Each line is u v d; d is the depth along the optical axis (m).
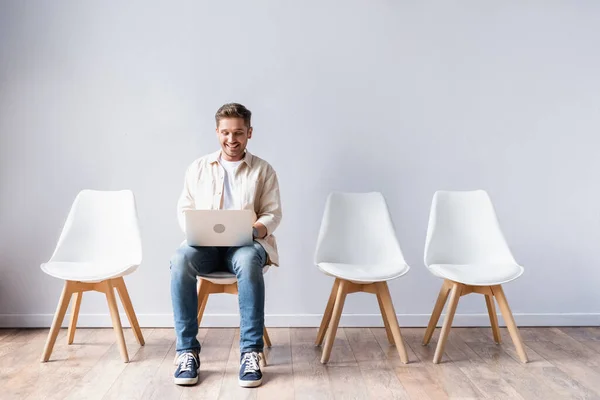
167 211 2.94
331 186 2.96
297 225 2.96
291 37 2.94
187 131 2.93
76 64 2.90
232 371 2.27
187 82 2.92
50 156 2.90
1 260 2.91
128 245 2.55
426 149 2.97
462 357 2.48
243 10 2.92
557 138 2.99
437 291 3.00
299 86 2.94
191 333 2.21
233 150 2.41
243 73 2.93
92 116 2.91
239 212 2.19
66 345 2.61
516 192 2.99
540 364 2.38
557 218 3.00
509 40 2.97
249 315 2.18
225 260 2.37
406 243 2.99
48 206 2.91
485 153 2.98
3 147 2.89
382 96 2.96
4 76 2.89
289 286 2.97
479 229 2.72
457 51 2.97
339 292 2.43
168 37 2.92
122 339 2.38
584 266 3.01
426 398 1.99
